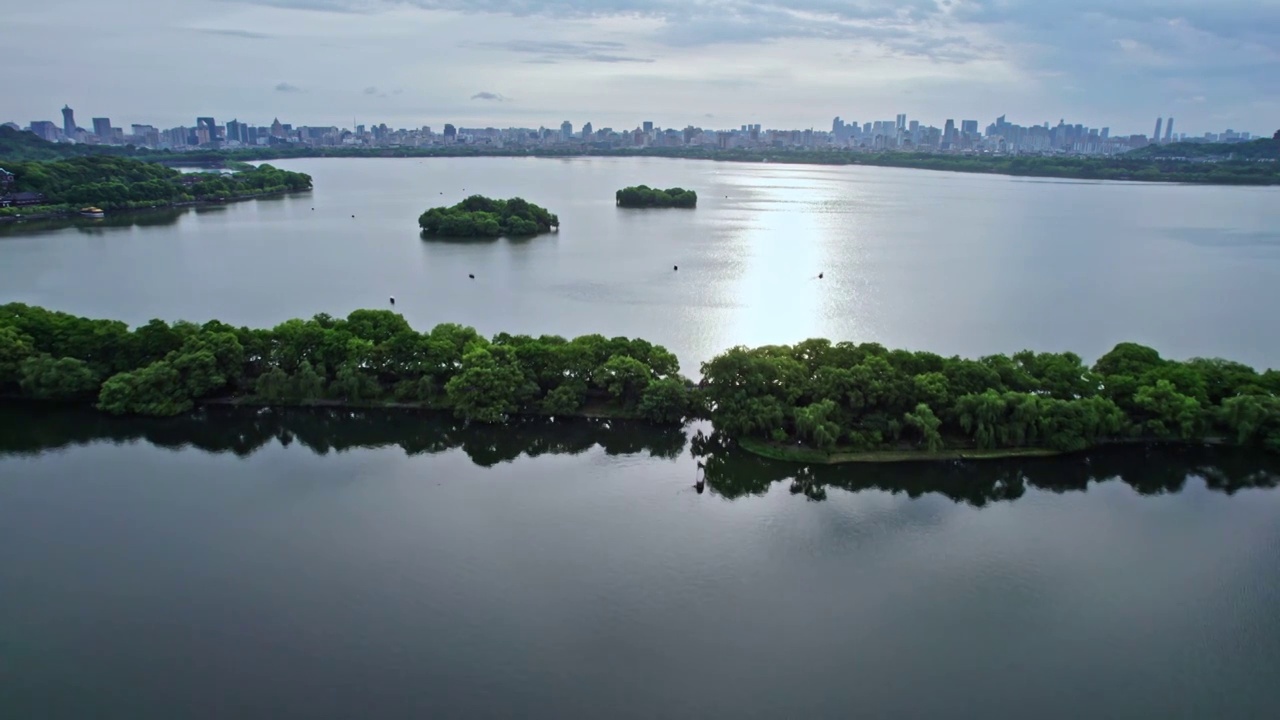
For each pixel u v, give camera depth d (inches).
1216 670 2748.5
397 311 6929.1
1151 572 3292.3
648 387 4503.0
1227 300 7613.2
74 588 3107.8
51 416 4584.2
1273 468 4131.4
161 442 4389.8
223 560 3297.2
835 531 3575.3
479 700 2573.8
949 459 4111.7
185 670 2689.5
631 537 3506.4
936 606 3070.9
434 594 3088.1
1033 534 3577.8
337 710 2524.6
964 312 7145.7
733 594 3120.1
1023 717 2534.5
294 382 4682.6
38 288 7657.5
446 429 4532.5
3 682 2630.4
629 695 2603.3
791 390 4318.4
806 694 2618.1
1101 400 4237.2
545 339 4982.8
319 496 3836.1
